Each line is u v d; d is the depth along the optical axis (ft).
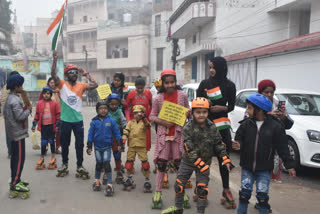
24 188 13.91
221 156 11.23
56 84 16.75
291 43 40.34
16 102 13.53
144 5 158.40
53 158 19.47
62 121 16.93
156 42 140.77
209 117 13.67
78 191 14.99
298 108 20.72
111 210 12.70
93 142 15.20
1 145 26.78
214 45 66.49
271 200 14.71
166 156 13.08
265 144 10.71
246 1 66.23
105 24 154.10
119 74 18.40
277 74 44.73
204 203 11.09
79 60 161.99
